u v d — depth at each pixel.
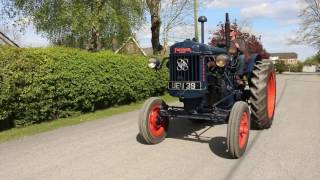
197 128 8.93
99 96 12.29
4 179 5.75
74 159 6.66
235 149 6.40
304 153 6.79
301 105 12.68
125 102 14.41
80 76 11.32
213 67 7.46
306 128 8.82
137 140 7.93
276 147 7.20
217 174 5.79
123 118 10.89
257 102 8.20
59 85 10.57
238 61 8.48
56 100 10.68
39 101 10.05
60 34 20.31
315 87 20.59
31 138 8.38
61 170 6.09
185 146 7.35
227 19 8.22
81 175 5.84
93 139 8.12
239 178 5.62
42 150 7.31
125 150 7.15
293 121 9.69
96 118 10.96
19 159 6.73
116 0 19.72
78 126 9.72
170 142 7.66
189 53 7.10
